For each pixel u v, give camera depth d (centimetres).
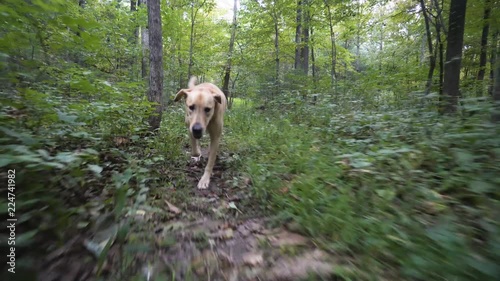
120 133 414
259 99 1204
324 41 1455
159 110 537
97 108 336
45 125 280
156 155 416
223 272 180
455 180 238
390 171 279
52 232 165
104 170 296
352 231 196
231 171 418
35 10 207
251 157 444
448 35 577
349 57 1587
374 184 251
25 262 140
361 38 1958
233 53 1342
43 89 338
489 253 151
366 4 1004
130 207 236
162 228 230
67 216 177
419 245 166
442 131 343
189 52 1215
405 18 987
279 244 212
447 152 288
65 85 373
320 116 641
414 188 238
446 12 823
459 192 231
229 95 1467
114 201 216
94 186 254
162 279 163
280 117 769
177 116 771
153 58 529
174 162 416
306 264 182
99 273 155
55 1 206
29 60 246
